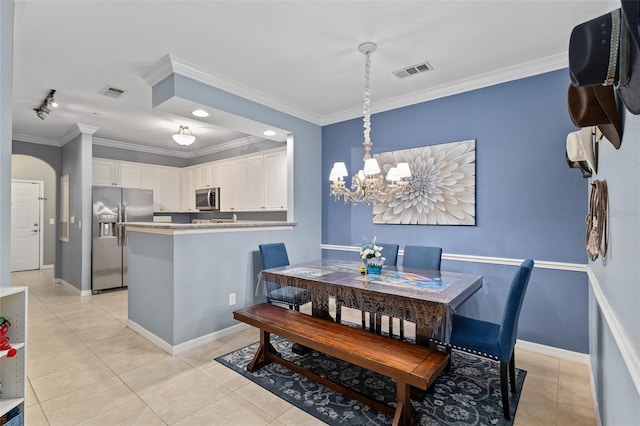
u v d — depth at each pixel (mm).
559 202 2805
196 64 2947
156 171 6469
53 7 2115
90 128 4918
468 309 3250
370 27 2387
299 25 2361
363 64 2947
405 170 2652
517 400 2129
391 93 3621
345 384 2330
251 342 3113
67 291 5191
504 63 2926
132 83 3336
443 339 1946
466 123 3307
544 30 2416
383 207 3906
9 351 1550
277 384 2338
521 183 2986
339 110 4191
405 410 1792
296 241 4137
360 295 2211
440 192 3449
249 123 3689
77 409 2045
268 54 2770
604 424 1666
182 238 2934
